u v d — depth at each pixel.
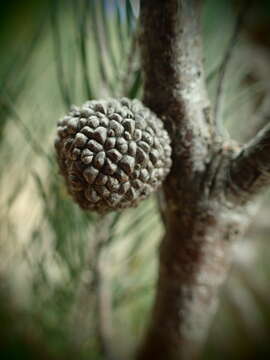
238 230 0.10
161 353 0.12
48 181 0.12
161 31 0.08
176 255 0.10
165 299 0.11
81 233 0.12
